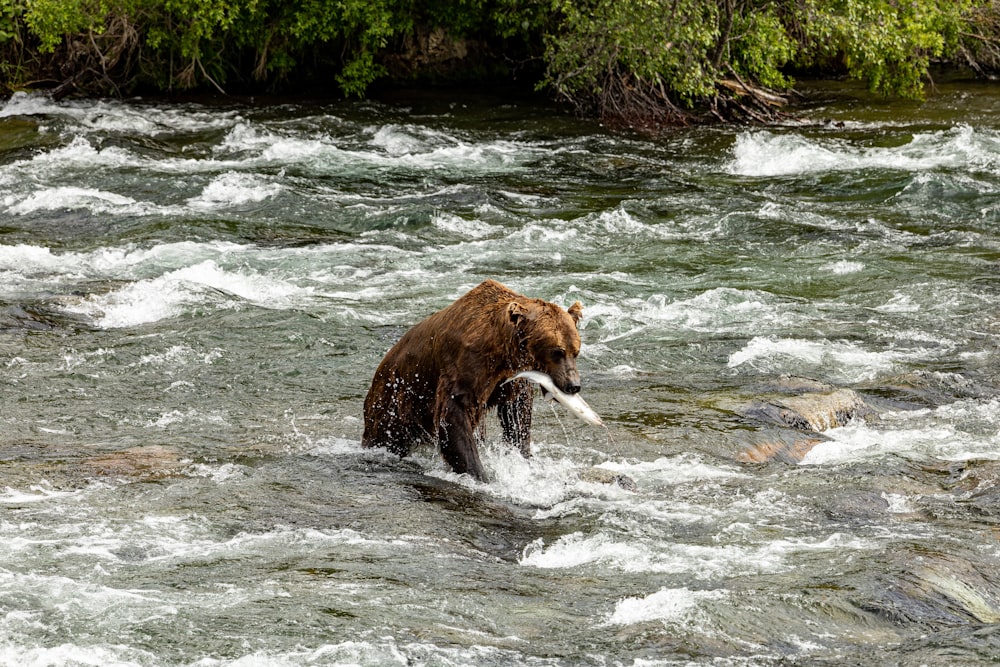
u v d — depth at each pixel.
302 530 13.13
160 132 43.81
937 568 11.77
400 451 16.19
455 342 14.76
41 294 24.80
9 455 15.82
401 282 26.69
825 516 14.02
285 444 16.64
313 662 9.55
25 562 11.79
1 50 50.09
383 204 34.16
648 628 10.30
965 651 9.70
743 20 48.88
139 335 22.25
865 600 10.99
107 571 11.62
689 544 12.88
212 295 24.67
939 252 28.84
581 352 21.58
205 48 51.44
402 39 54.97
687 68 45.56
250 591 11.16
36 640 9.90
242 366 20.64
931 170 37.72
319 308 24.25
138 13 49.47
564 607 10.99
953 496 14.70
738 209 33.75
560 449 16.50
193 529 13.08
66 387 19.39
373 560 12.20
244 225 31.20
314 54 53.94
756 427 17.45
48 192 33.72
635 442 16.78
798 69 59.53
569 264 28.33
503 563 12.42
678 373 20.75
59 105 48.03
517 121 48.06
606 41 47.00
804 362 21.09
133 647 9.80
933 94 52.97
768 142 41.66
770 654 9.87
